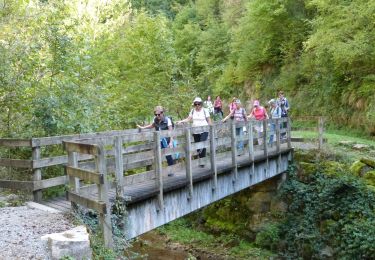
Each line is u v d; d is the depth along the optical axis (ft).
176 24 130.41
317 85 72.95
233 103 50.31
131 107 59.26
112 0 69.15
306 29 77.20
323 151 48.08
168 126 30.68
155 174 25.91
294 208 46.19
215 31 108.27
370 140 58.18
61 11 41.68
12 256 17.22
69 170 22.30
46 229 20.20
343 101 65.21
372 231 36.76
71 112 34.04
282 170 47.75
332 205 42.11
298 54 79.46
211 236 50.67
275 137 48.11
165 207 27.12
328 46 58.80
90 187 23.49
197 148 30.53
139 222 24.73
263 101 84.43
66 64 37.17
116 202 22.36
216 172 32.63
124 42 62.80
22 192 28.35
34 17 37.68
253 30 84.02
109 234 20.10
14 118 34.55
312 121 70.59
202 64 102.42
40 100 33.09
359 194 40.60
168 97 62.13
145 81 61.98
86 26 57.88
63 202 26.20
